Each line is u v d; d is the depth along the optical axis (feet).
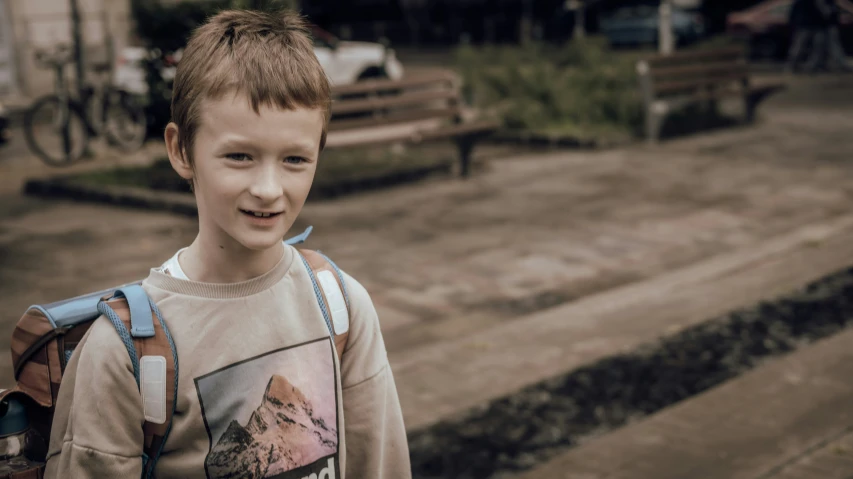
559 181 28.17
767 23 68.49
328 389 4.26
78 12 33.58
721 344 14.08
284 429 4.11
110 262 19.19
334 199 25.59
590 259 19.30
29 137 31.45
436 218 23.27
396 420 4.72
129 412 3.89
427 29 110.01
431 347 13.83
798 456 10.19
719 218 22.85
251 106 3.67
